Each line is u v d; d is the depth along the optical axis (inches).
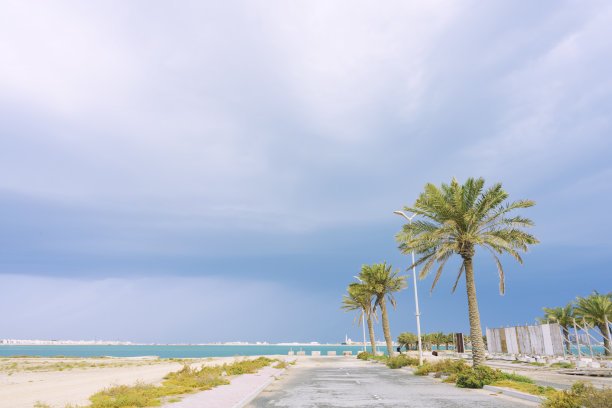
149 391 653.9
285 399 593.6
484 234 898.7
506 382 698.2
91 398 594.6
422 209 975.0
